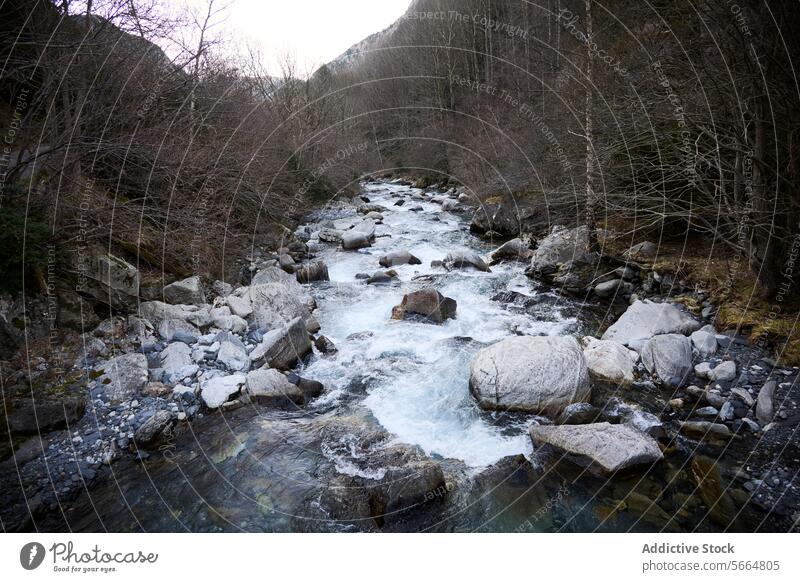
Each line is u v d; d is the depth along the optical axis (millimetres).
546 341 5586
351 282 9930
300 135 16094
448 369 6117
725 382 5289
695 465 4266
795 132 5578
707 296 7188
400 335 7180
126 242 7348
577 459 4387
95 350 5832
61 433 4742
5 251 5285
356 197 19734
